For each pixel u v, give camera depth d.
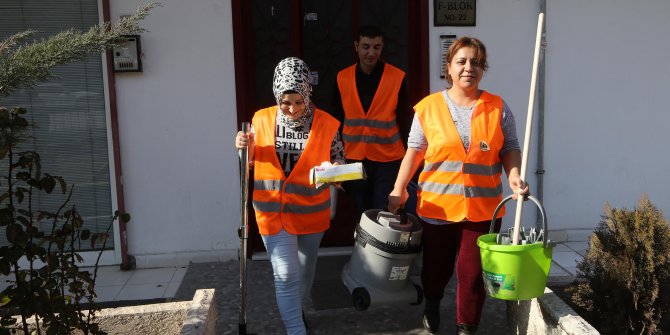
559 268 5.16
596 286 3.52
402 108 4.75
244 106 5.35
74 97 5.28
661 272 3.33
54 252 3.01
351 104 4.75
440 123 3.53
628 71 5.62
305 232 3.68
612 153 5.71
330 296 4.64
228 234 5.46
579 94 5.61
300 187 3.60
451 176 3.53
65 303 3.27
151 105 5.27
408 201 4.55
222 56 5.27
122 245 5.38
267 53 5.50
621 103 5.66
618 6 5.54
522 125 5.59
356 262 3.99
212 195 5.41
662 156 5.75
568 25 5.52
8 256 2.81
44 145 5.32
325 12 5.52
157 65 5.23
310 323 4.18
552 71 5.55
